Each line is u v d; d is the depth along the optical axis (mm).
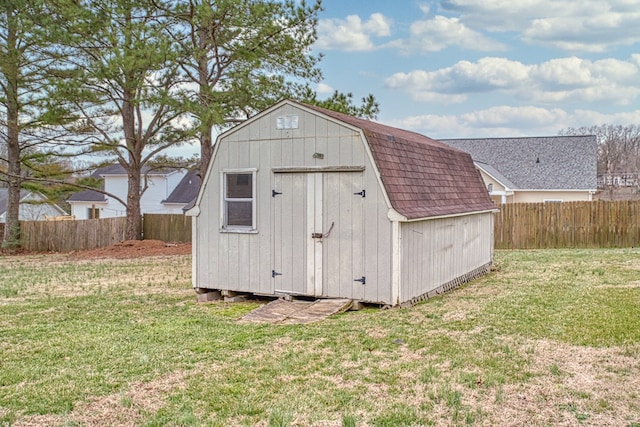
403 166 8414
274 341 5910
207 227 9117
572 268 11594
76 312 7875
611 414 3832
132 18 15008
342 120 7867
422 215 7914
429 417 3811
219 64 15336
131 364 5133
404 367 4887
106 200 34125
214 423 3754
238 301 8859
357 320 6879
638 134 45906
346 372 4789
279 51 15086
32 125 17297
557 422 3715
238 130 8750
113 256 16484
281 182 8383
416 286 8047
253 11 13828
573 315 6828
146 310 8039
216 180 8984
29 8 14812
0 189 36219
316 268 8117
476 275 10891
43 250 19531
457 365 4926
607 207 17156
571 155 27234
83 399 4246
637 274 10391
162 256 16406
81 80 14375
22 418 3883
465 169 11484
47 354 5512
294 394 4270
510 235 18016
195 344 5832
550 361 5008
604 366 4832
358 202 7754
